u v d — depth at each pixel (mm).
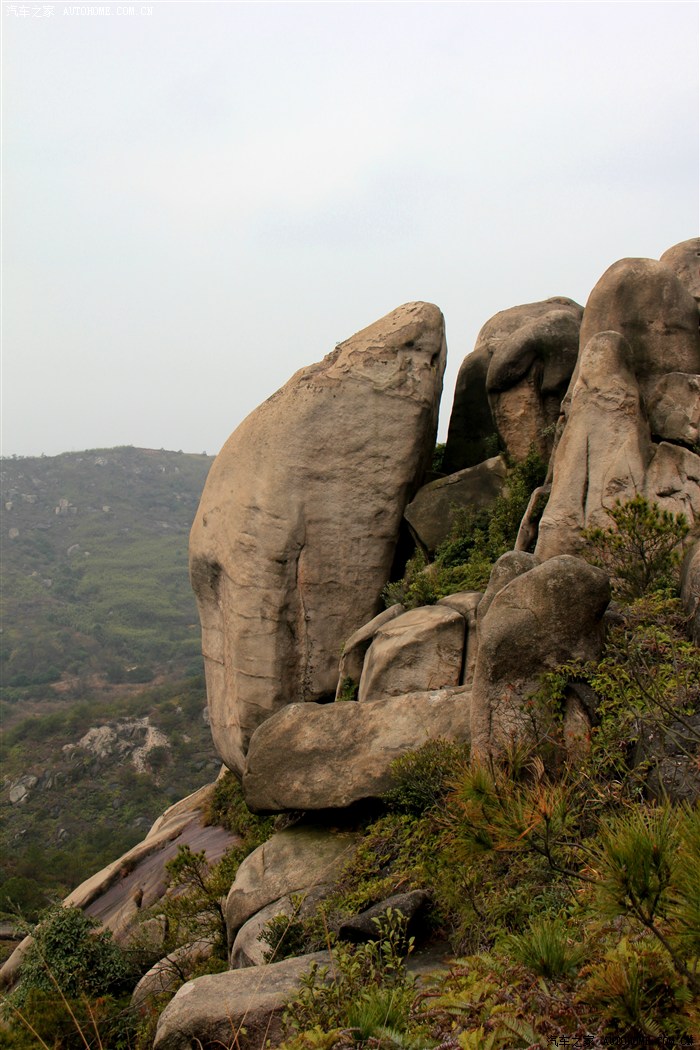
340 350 13977
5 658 87312
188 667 87625
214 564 13703
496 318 16703
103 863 33438
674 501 9930
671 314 11570
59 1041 8656
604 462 10258
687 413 10844
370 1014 3812
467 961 4168
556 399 13859
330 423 13375
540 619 7758
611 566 9375
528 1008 3480
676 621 8234
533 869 5922
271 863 9195
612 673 7469
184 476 147250
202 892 10000
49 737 52406
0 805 44188
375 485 13406
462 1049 3275
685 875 2949
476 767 3900
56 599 105250
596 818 5961
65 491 135250
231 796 14148
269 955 7438
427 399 13773
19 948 13742
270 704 12906
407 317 14031
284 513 13086
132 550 121250
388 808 9055
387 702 9602
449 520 13445
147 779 46562
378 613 13344
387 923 6742
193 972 9508
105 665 87438
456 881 6895
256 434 13539
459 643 10000
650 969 3412
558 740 7457
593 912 4320
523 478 13109
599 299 11984
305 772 9484
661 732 5914
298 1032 5148
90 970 10461
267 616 12969
